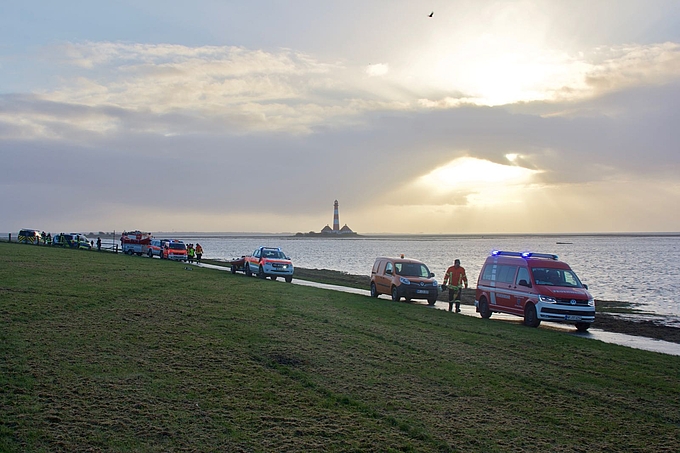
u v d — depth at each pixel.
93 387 9.00
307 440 7.41
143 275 29.44
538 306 19.66
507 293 21.34
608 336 19.98
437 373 11.16
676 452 7.62
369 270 68.88
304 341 13.48
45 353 10.85
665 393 10.54
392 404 9.08
